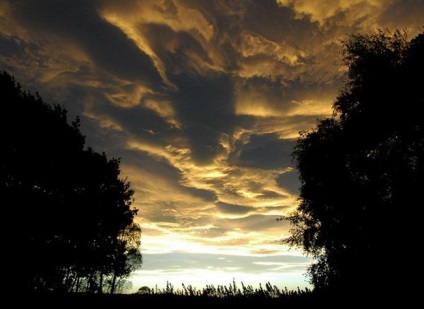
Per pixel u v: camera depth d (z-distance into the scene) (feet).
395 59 87.92
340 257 87.04
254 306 70.33
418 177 80.02
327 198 96.63
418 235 74.38
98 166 87.25
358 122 91.61
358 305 69.15
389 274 72.79
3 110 65.16
